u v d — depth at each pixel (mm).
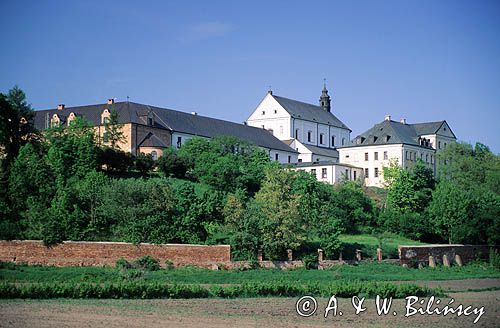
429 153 176875
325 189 118188
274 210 91562
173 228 88250
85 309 56469
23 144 109250
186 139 148375
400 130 174000
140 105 147625
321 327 50875
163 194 90562
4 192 89875
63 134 119125
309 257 88938
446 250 99625
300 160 178250
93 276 75312
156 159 129375
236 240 87000
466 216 107250
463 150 155750
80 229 86125
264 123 185375
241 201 94938
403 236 113375
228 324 50812
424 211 118688
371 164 170125
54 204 87312
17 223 85125
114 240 85812
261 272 82500
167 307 58656
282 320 53562
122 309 56906
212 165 122375
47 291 62844
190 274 79062
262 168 126062
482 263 101438
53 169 99875
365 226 115125
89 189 91500
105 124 131375
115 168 119812
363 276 83062
